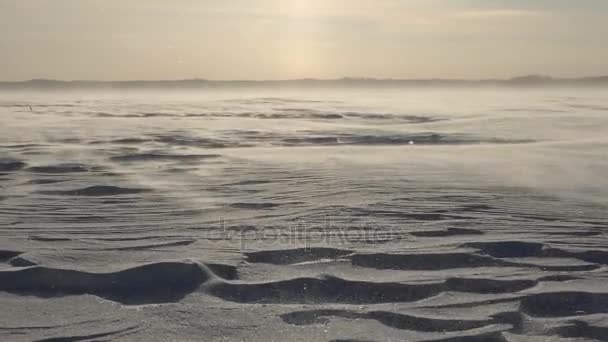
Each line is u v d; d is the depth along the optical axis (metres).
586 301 3.52
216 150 13.01
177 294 3.66
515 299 3.54
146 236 5.18
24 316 3.33
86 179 8.73
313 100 62.66
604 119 22.66
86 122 23.61
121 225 5.66
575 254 4.55
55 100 65.88
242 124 22.39
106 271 4.06
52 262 4.29
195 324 3.20
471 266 4.24
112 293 3.70
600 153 11.89
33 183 8.39
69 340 3.02
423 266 4.23
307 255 4.50
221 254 4.53
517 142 15.41
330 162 10.74
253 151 12.80
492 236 5.12
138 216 6.09
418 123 22.94
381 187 7.88
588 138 16.00
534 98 64.31
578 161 10.68
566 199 7.00
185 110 36.50
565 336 3.05
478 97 72.62
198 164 10.54
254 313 3.35
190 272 4.00
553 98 63.53
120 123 22.92
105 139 15.87
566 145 13.48
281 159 11.24
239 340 3.00
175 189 7.82
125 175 9.16
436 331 3.11
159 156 11.70
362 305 3.48
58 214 6.20
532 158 11.21
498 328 3.13
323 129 19.50
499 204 6.65
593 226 5.56
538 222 5.71
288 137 16.70
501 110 33.75
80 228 5.52
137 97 84.88
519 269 4.15
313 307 3.43
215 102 55.72
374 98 71.69
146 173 9.38
